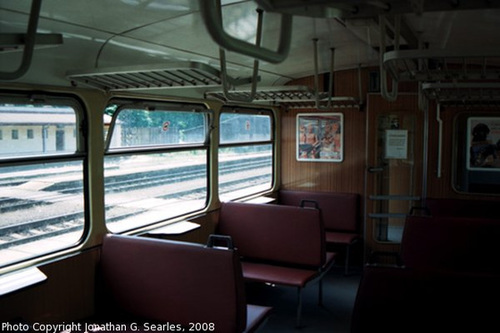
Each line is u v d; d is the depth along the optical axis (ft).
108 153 12.35
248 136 20.01
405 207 19.66
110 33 10.16
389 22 9.62
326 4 3.97
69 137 11.24
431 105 19.08
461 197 18.99
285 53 4.92
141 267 11.52
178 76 10.30
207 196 17.10
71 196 11.40
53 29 9.36
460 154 18.95
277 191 22.47
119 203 12.95
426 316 8.68
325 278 19.54
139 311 11.54
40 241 10.68
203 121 16.58
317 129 21.66
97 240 12.06
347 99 18.15
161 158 14.49
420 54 7.03
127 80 11.09
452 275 8.73
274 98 16.60
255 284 18.76
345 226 20.92
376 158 19.35
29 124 10.21
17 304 9.95
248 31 11.23
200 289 10.80
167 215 14.97
